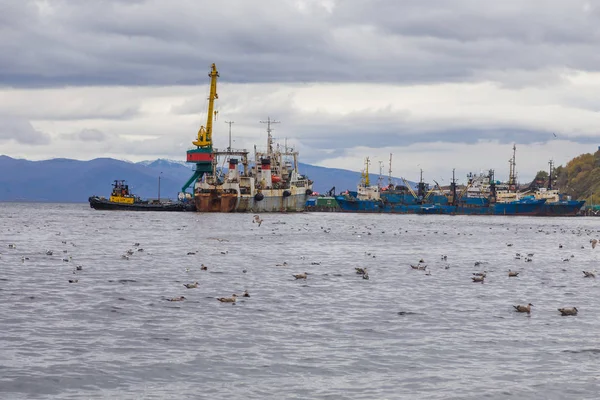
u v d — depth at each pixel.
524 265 112.81
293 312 66.25
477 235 198.75
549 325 62.22
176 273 93.44
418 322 62.75
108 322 60.81
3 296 72.81
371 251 136.38
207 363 49.31
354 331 58.78
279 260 113.50
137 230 194.62
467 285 86.44
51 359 49.66
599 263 117.69
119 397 42.97
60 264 102.38
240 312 65.81
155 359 50.03
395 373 47.81
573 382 46.44
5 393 43.31
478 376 47.41
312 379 46.44
